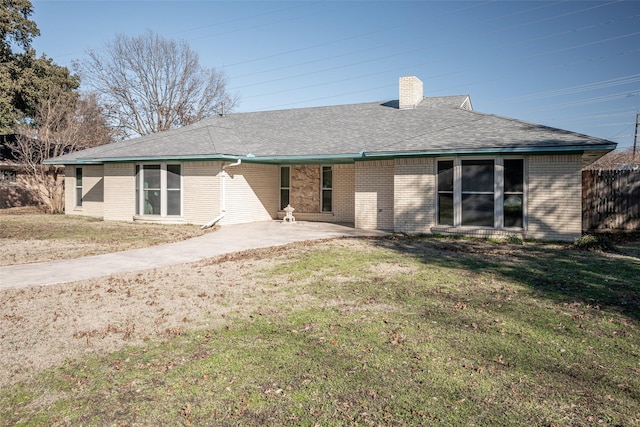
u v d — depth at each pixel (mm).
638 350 4367
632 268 8297
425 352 4352
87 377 3924
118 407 3402
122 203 17531
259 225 16406
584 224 15375
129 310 5898
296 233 14117
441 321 5277
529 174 12109
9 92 26812
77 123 27438
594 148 10945
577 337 4723
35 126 31047
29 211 23125
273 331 5020
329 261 9273
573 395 3498
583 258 9500
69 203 20953
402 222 13734
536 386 3645
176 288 7094
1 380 3900
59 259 9789
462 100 19156
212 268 8695
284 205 18922
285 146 16422
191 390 3645
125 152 17266
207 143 16641
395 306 5922
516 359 4180
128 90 41031
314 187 18375
